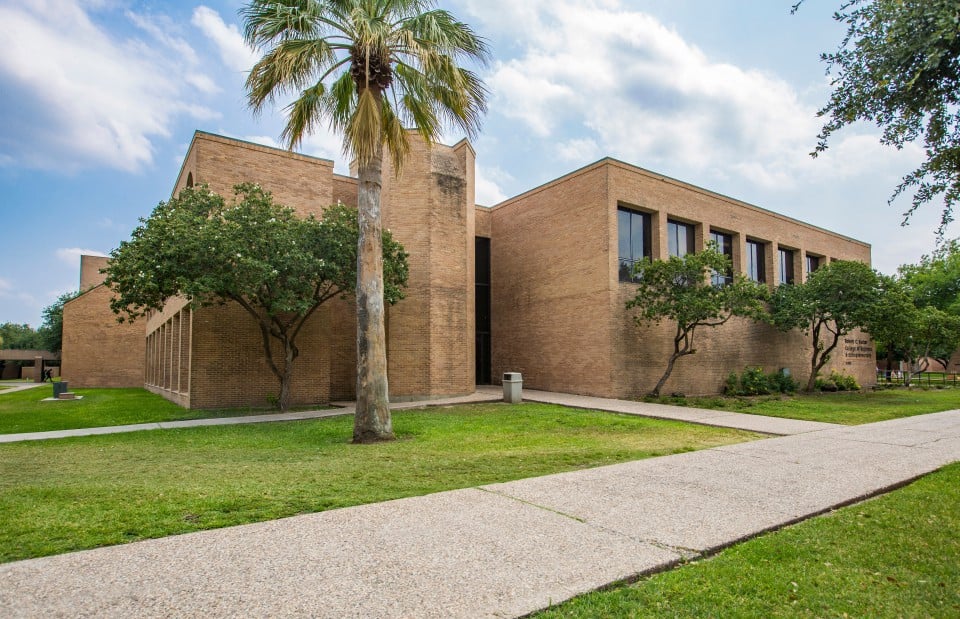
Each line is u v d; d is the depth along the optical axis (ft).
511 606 11.35
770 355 87.25
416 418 48.98
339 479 23.95
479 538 15.60
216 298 56.90
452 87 38.09
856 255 110.93
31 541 15.40
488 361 89.71
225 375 57.11
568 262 73.92
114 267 45.91
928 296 139.74
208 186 53.01
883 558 14.75
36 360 152.87
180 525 16.93
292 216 53.98
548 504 19.33
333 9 38.29
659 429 43.06
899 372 143.33
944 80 17.76
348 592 11.93
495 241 89.97
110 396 81.51
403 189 68.59
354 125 35.65
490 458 29.71
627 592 12.23
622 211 71.82
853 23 18.94
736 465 26.89
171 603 11.33
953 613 11.67
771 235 89.51
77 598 11.54
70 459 30.04
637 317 67.92
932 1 15.87
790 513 18.51
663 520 17.52
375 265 38.09
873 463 27.66
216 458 30.17
